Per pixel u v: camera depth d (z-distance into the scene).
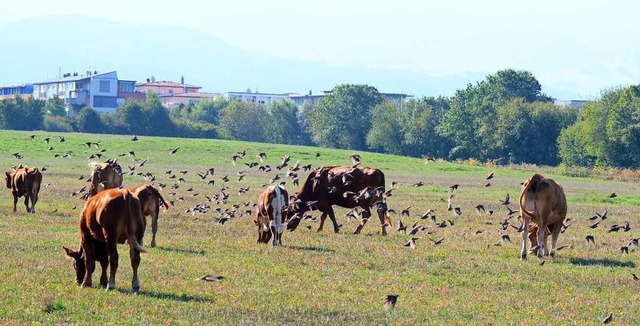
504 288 23.22
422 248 29.53
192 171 76.94
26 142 99.75
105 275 21.06
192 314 18.45
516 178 87.19
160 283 21.52
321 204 34.88
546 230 29.36
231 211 36.69
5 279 21.05
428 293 21.94
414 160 107.31
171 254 26.14
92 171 36.88
